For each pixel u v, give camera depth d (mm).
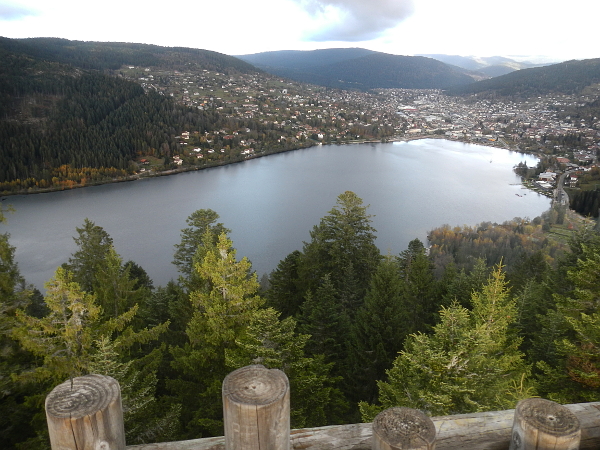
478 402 9664
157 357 13156
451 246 62031
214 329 12461
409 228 77688
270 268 61750
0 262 11391
